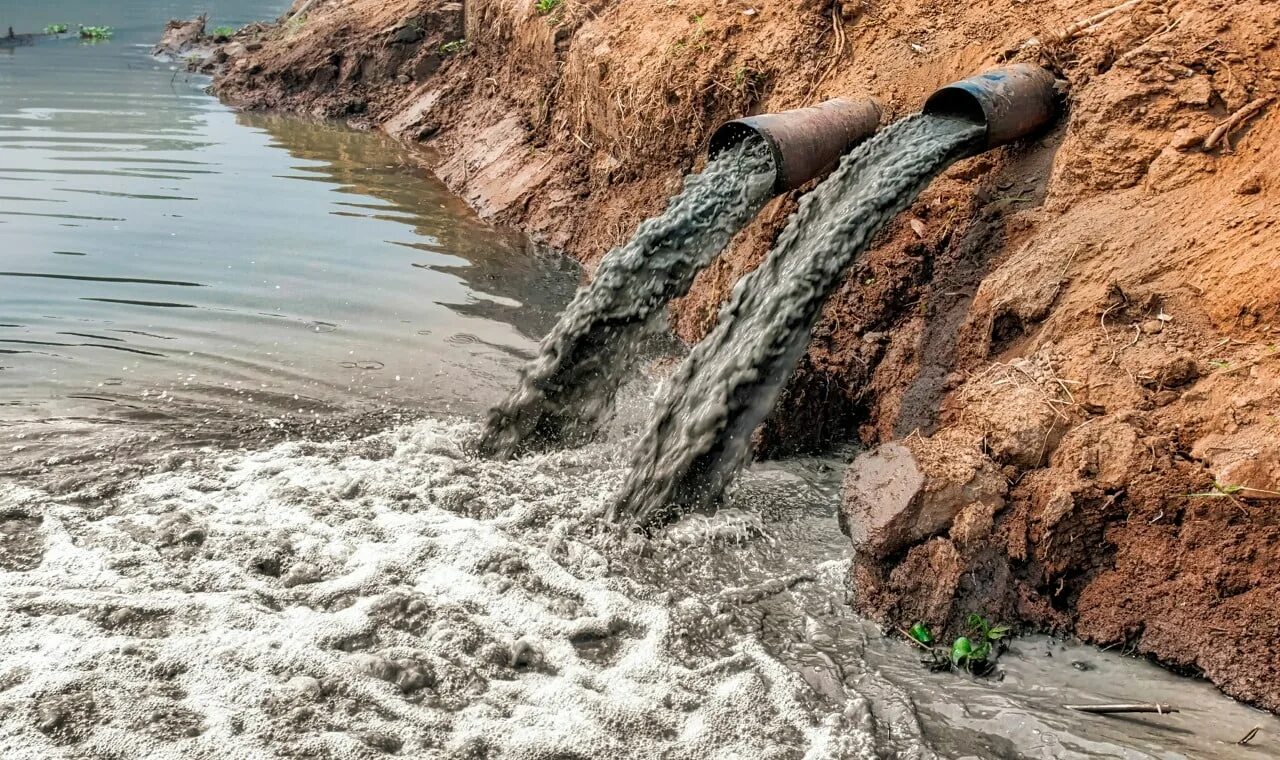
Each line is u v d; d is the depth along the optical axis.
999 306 3.36
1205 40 3.43
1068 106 3.71
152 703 2.40
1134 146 3.40
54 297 4.73
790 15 4.92
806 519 3.33
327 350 4.36
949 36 4.29
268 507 3.20
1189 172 3.26
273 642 2.62
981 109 3.53
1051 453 2.95
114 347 4.28
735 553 3.15
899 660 2.74
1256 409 2.72
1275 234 2.94
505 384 4.15
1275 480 2.59
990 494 2.91
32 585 2.78
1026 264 3.40
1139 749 2.41
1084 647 2.76
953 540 2.85
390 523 3.15
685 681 2.62
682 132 5.21
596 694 2.55
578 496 3.39
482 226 6.31
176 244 5.53
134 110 9.32
